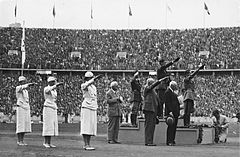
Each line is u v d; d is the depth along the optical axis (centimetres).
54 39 8844
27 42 8700
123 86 8150
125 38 8894
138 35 8919
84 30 9038
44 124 2227
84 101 2088
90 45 8800
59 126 5919
